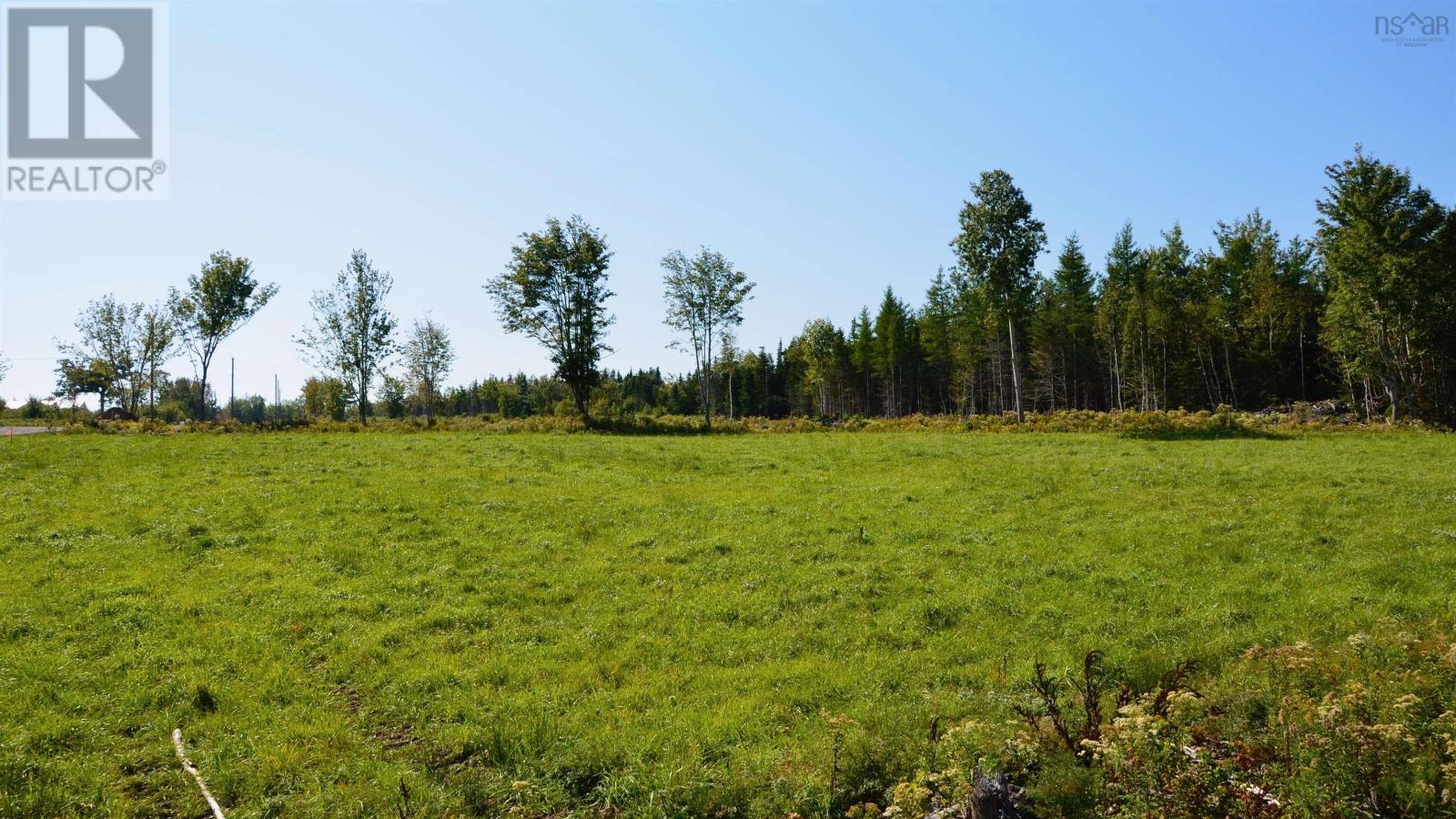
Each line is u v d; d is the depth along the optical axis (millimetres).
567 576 14484
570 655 10914
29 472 23547
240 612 12281
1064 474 25094
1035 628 11555
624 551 16203
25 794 7105
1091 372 84125
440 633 11648
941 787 6324
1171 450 31844
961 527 17969
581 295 53938
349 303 55688
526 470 26266
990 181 49656
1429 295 44375
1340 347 49781
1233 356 69625
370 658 10688
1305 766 5809
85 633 11148
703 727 8641
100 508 18969
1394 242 44094
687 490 22984
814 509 20141
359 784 7422
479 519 18719
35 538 16219
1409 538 15312
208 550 15789
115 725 8555
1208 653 9867
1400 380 50188
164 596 12914
